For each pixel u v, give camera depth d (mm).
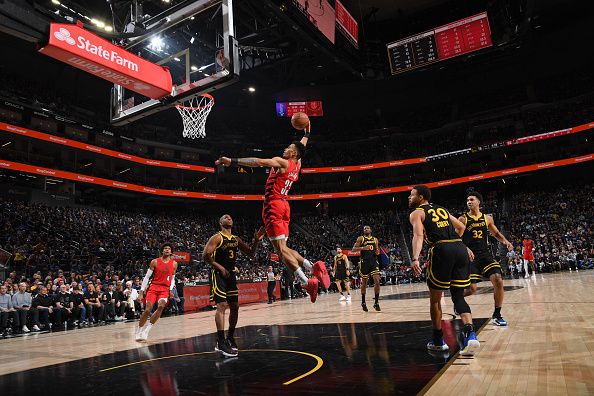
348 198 42062
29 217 20891
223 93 37125
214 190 36750
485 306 8266
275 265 25656
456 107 40375
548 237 26938
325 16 25250
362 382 3316
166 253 7598
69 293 12859
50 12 7676
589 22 30688
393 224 36281
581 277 15734
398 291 17359
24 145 27797
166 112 35938
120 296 14031
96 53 6992
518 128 36312
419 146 39844
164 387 3594
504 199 35000
